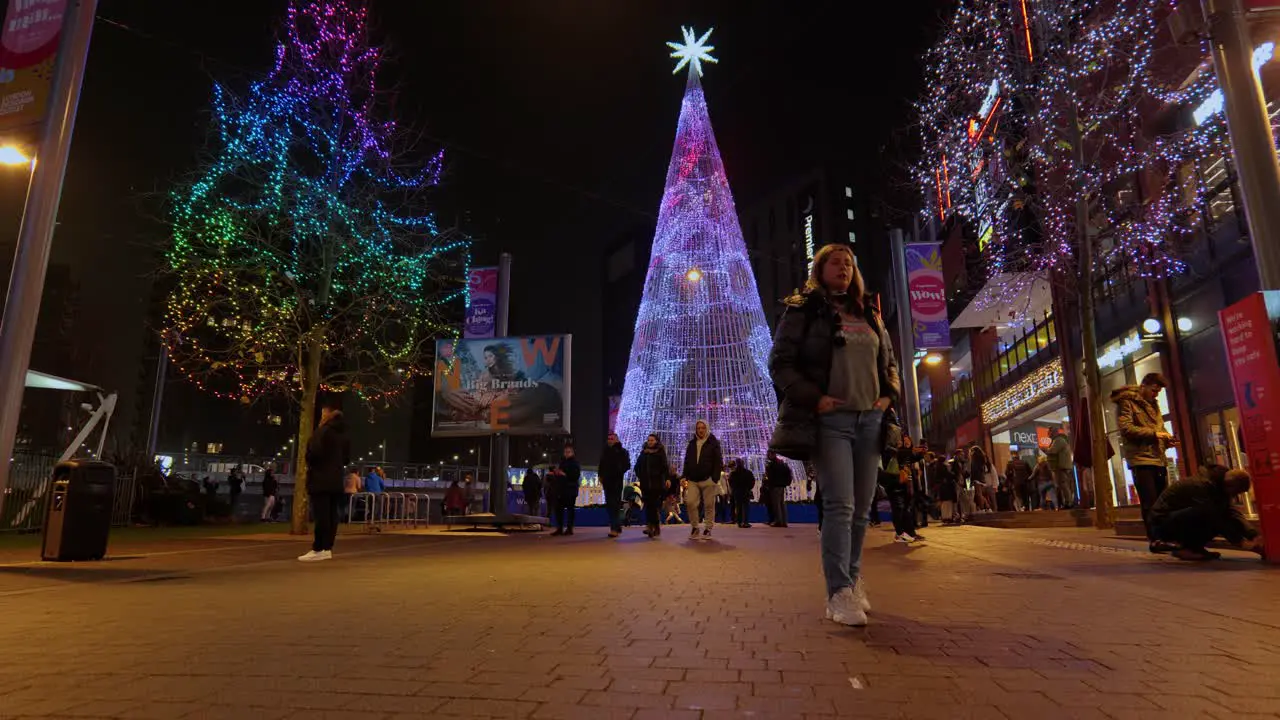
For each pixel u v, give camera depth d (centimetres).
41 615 462
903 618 418
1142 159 1719
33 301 821
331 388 1852
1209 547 826
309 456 922
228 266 1619
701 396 2425
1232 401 1602
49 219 838
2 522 1539
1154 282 1866
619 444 1444
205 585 626
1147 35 1541
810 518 2341
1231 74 812
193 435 6438
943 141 1880
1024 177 1808
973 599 489
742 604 482
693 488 1307
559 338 2389
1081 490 2167
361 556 961
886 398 414
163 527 1970
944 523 1786
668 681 286
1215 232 1628
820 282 421
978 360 3491
